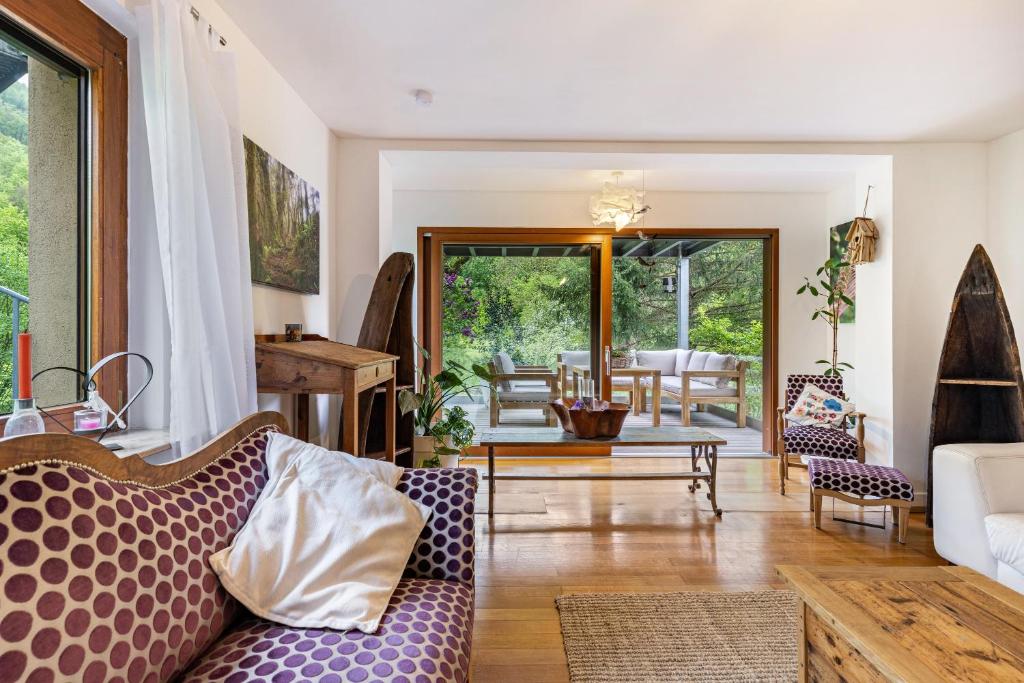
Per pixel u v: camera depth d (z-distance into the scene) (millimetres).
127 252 1718
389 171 3725
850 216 4484
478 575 2471
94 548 891
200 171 1688
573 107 2957
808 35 2199
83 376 1578
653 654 1837
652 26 2141
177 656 986
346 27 2172
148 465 1171
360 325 3473
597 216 4387
